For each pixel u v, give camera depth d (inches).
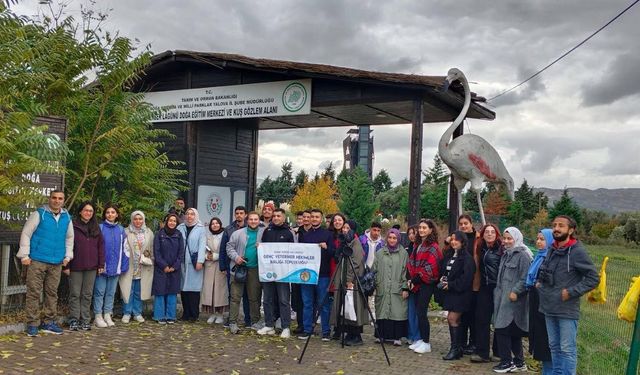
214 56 510.3
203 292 370.6
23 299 346.0
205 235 374.6
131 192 438.6
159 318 363.3
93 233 332.2
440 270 310.3
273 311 346.9
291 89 497.7
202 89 542.3
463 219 307.6
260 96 513.3
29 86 375.2
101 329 334.0
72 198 406.0
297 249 331.3
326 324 337.4
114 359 270.1
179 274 367.6
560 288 233.5
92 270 331.3
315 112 553.6
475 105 543.2
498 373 276.8
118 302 394.0
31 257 308.2
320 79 490.3
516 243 277.7
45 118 352.5
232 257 345.4
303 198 1212.5
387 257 331.3
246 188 641.6
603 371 279.7
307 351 306.2
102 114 410.6
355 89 474.6
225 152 609.6
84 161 409.1
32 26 382.3
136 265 360.2
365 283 321.1
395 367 281.4
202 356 285.3
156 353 286.0
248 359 283.3
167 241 364.5
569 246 233.5
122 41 411.5
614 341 298.7
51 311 318.0
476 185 461.1
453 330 301.0
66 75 407.8
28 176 335.9
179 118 555.2
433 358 303.0
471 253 302.7
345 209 984.9
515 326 275.7
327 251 334.6
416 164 446.6
